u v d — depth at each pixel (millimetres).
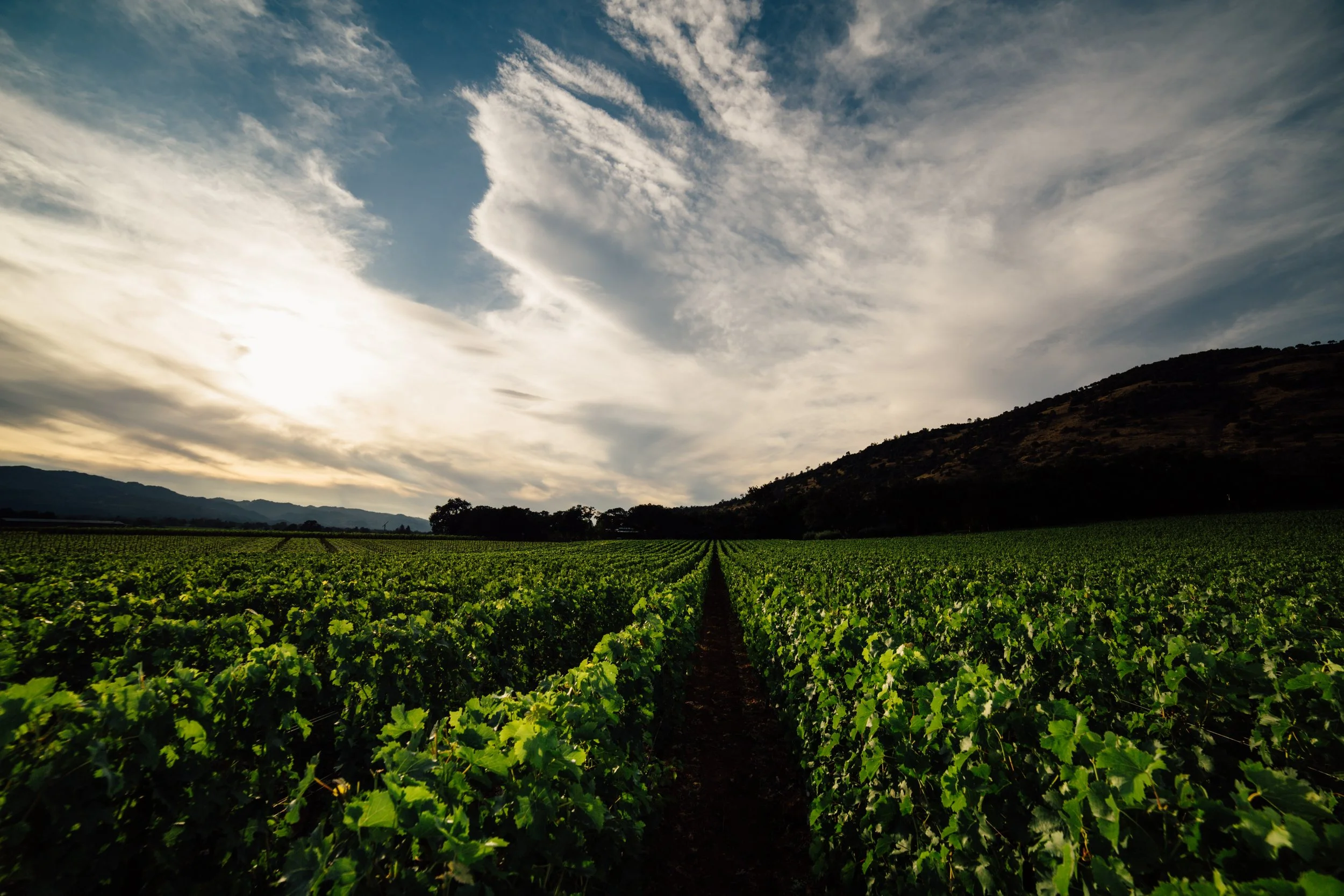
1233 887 1584
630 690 5094
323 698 4668
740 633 16594
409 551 43312
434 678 5891
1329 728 2828
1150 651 4074
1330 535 32000
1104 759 2088
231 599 10445
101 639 6066
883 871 3738
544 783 2658
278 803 3600
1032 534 50312
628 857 3547
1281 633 5152
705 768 6773
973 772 2816
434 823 2061
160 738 2719
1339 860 1608
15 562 15844
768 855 4996
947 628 6742
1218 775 2904
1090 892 2076
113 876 2514
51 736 2344
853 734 4484
